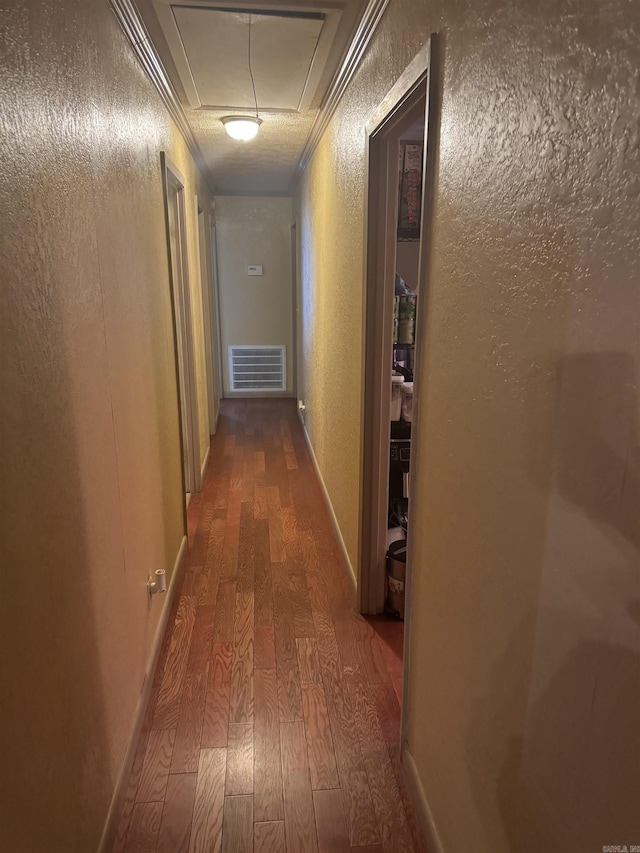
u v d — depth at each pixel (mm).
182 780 1637
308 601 2561
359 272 2262
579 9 683
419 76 1316
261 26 1986
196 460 3773
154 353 2271
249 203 6113
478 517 1068
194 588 2658
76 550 1218
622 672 649
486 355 1009
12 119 932
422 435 1435
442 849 1340
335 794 1601
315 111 3080
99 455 1420
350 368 2557
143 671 1899
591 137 668
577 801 752
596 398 680
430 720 1436
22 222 968
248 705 1931
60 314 1155
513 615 929
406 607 1598
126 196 1818
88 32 1399
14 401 923
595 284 673
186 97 2834
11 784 874
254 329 6484
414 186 2447
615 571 655
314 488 3916
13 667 890
